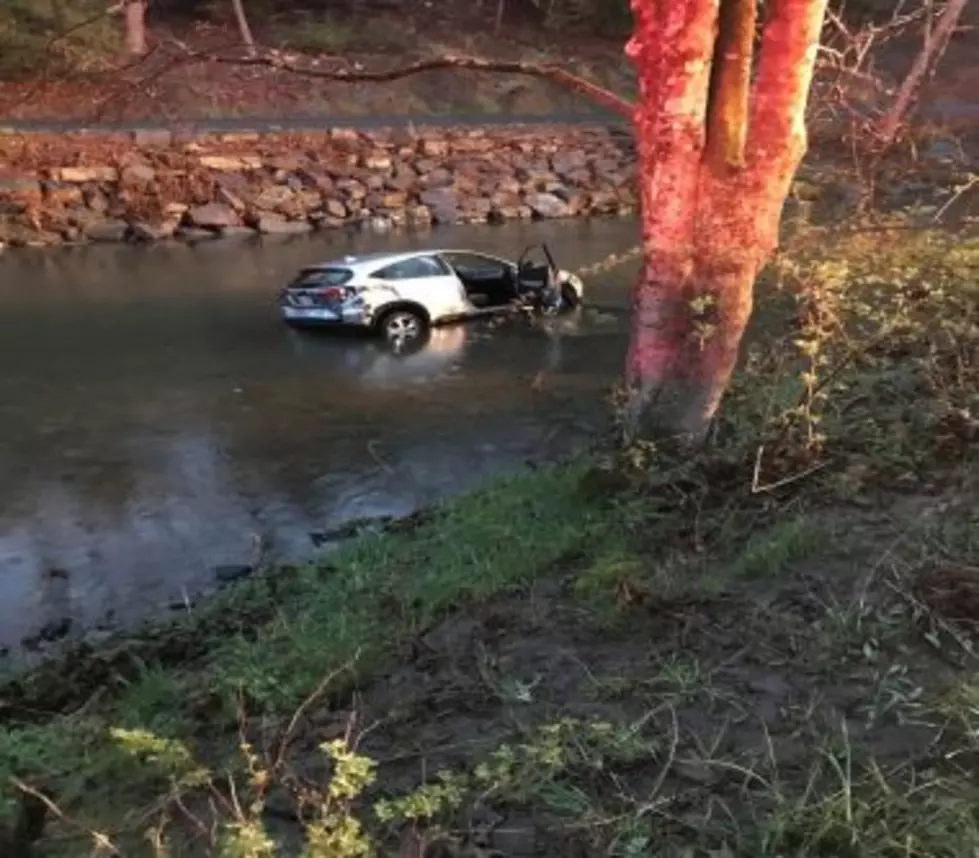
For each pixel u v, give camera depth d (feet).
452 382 54.75
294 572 28.73
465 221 106.73
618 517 23.38
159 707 18.56
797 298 28.68
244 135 103.30
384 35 128.67
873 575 17.48
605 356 59.57
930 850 10.93
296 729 15.75
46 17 96.48
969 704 13.33
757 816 12.03
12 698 21.17
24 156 94.22
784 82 23.81
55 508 38.91
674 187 24.54
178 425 48.24
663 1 23.63
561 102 126.52
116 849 12.32
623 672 15.94
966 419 23.24
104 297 74.02
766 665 15.46
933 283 27.99
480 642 17.93
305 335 64.49
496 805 12.69
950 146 54.24
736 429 25.80
